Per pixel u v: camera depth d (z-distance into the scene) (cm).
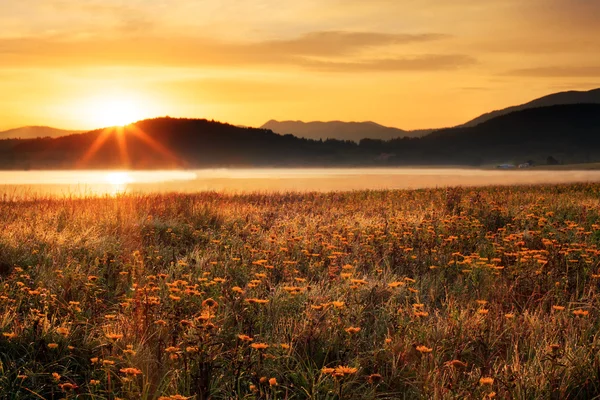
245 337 445
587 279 736
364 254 899
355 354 498
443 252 915
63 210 1284
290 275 768
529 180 4675
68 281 689
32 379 446
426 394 411
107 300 681
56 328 514
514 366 441
